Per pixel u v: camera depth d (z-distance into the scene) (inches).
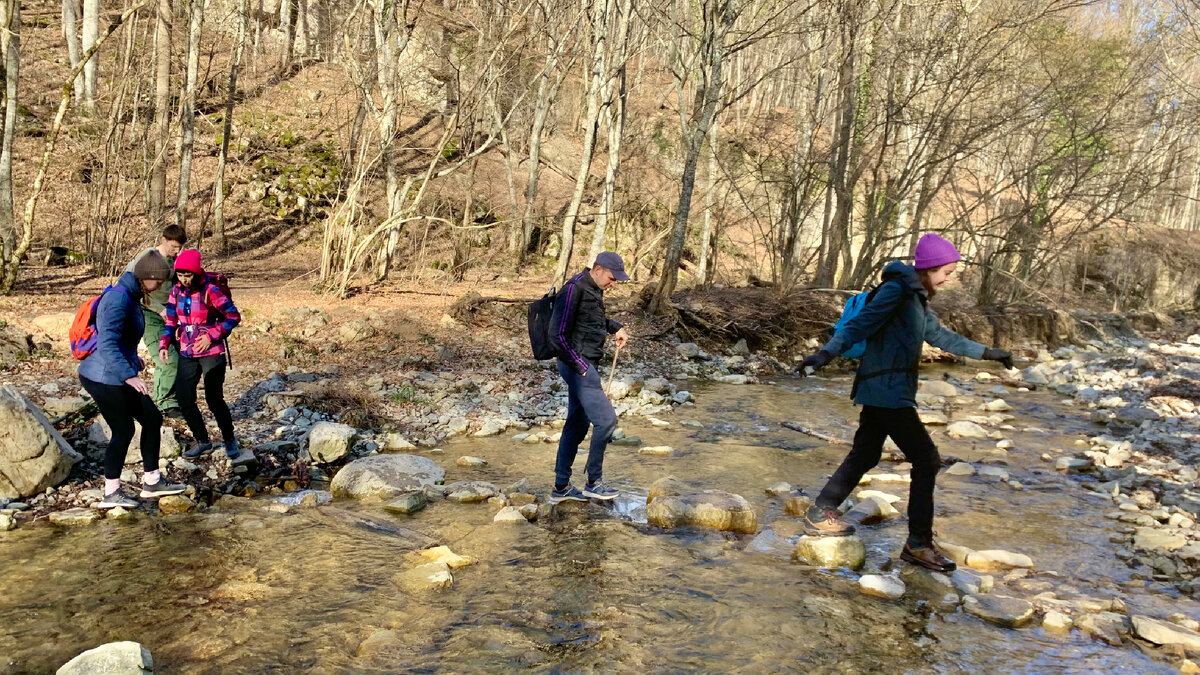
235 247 803.4
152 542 191.6
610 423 227.3
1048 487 266.4
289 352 383.2
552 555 189.2
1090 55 786.2
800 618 157.9
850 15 673.6
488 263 855.1
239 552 187.0
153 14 776.9
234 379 336.8
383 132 614.5
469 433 320.2
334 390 332.2
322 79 1115.9
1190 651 146.5
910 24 714.2
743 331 592.1
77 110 848.3
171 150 878.4
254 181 880.3
